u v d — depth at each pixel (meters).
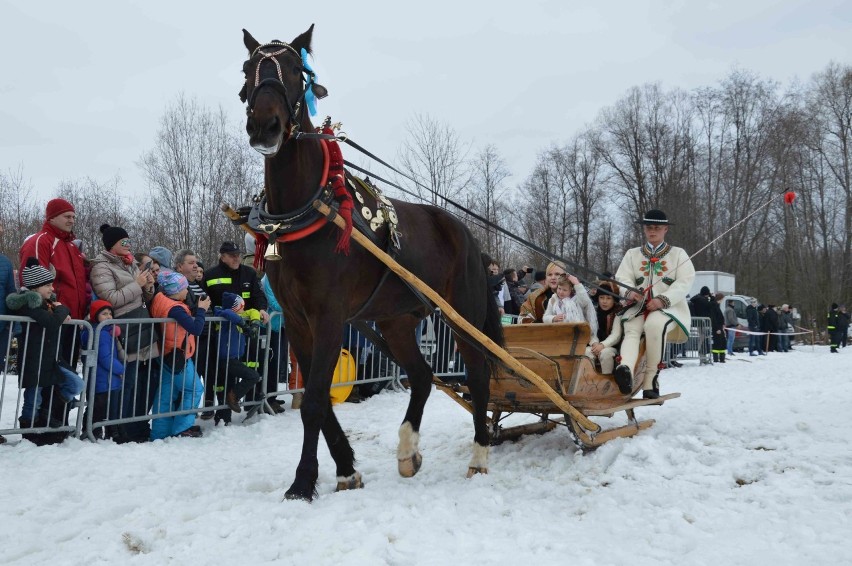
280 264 4.43
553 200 46.25
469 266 5.44
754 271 40.00
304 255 4.30
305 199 4.31
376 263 4.70
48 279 5.88
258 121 4.04
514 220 44.81
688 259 6.28
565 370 5.58
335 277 4.36
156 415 6.37
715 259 39.34
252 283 7.87
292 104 4.25
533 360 5.53
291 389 8.09
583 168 45.66
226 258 7.80
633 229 44.41
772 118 39.25
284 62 4.26
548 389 5.00
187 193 24.36
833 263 37.94
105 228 6.61
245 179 24.72
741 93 40.12
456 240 5.40
